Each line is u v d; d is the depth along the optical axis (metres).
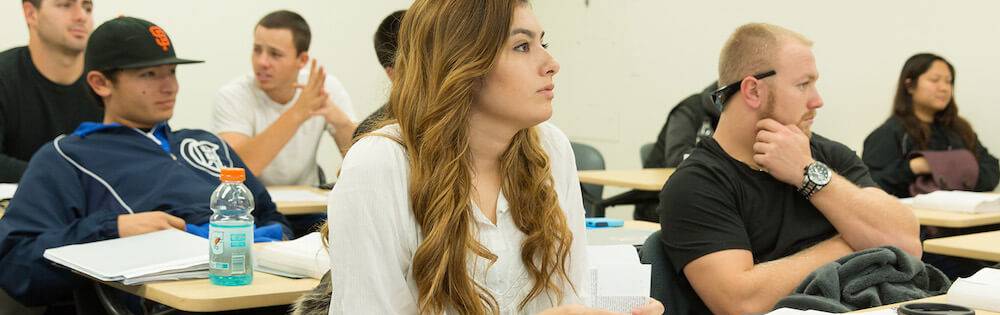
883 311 1.63
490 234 1.60
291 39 4.20
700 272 2.21
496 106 1.54
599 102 6.91
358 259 1.50
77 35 3.85
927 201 3.68
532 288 1.63
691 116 4.91
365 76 6.61
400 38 1.59
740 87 2.37
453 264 1.53
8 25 5.24
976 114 5.04
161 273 2.11
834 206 2.28
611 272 1.82
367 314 1.49
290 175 4.34
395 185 1.52
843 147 2.60
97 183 2.65
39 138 3.90
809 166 2.29
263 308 2.31
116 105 2.75
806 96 2.34
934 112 4.82
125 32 2.71
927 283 2.07
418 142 1.54
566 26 7.12
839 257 2.25
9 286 2.45
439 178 1.52
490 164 1.63
